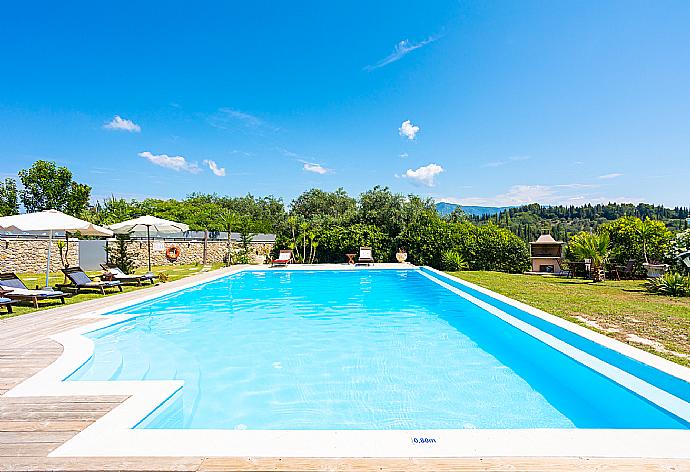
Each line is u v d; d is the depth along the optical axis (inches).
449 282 498.6
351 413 158.2
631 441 103.0
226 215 1042.7
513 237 736.3
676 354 173.9
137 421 115.3
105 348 245.0
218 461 93.1
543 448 99.0
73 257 694.5
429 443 101.3
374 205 908.6
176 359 226.7
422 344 258.4
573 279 535.5
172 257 863.1
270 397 173.6
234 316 348.2
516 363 220.2
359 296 454.9
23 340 213.8
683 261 387.5
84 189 1179.9
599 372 164.1
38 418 117.6
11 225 364.2
